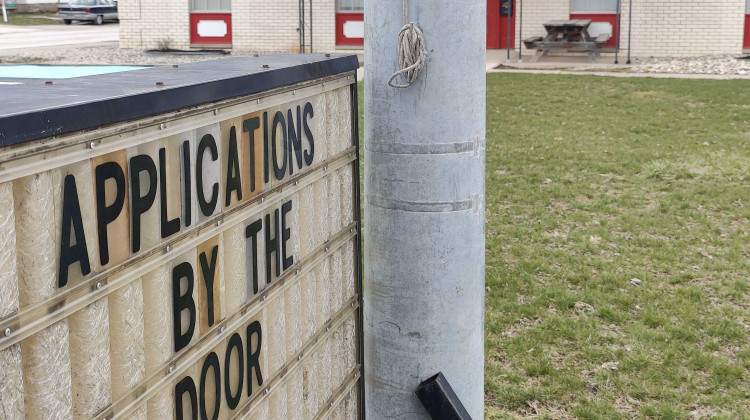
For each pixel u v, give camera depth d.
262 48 23.25
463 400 3.17
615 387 5.07
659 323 5.88
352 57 3.38
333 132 3.24
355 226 3.53
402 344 3.08
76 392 1.89
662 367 5.28
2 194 1.64
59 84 2.22
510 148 11.21
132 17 23.83
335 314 3.36
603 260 7.11
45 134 1.71
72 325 1.87
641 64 19.91
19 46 25.58
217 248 2.43
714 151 10.82
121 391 2.03
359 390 3.66
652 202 8.78
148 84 2.23
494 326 5.81
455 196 2.97
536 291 6.43
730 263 7.04
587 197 8.99
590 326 5.83
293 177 2.89
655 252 7.29
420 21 2.81
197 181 2.30
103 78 2.40
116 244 1.97
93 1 39.34
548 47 20.19
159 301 2.16
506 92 15.80
